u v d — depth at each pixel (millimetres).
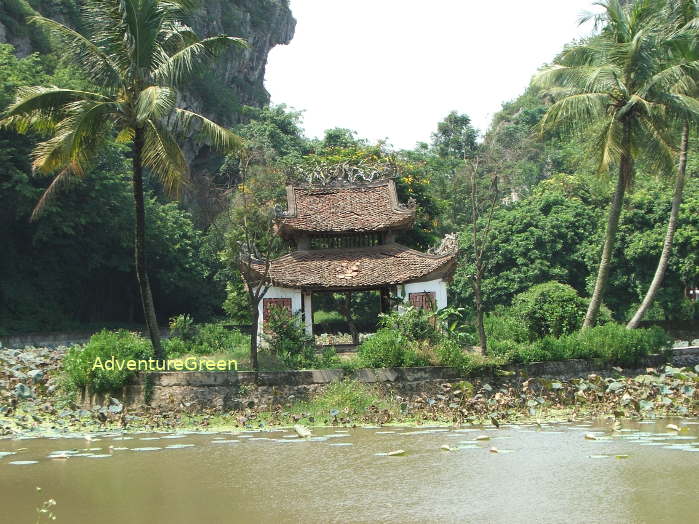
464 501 11039
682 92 27109
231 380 21453
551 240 45906
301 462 14242
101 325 55188
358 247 29094
